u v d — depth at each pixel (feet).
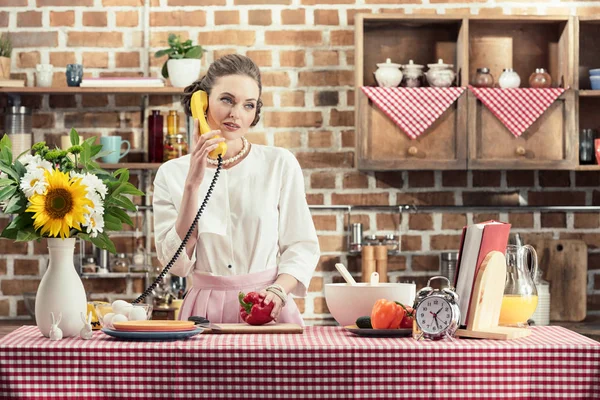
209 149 8.03
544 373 6.53
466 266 7.45
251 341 6.82
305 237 9.02
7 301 14.25
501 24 14.10
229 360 6.48
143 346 6.52
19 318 14.25
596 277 14.34
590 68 14.33
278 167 9.13
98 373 6.51
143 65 14.28
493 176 14.38
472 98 13.41
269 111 14.26
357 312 7.91
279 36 14.26
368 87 13.39
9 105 14.17
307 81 14.29
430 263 14.33
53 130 14.25
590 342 6.76
